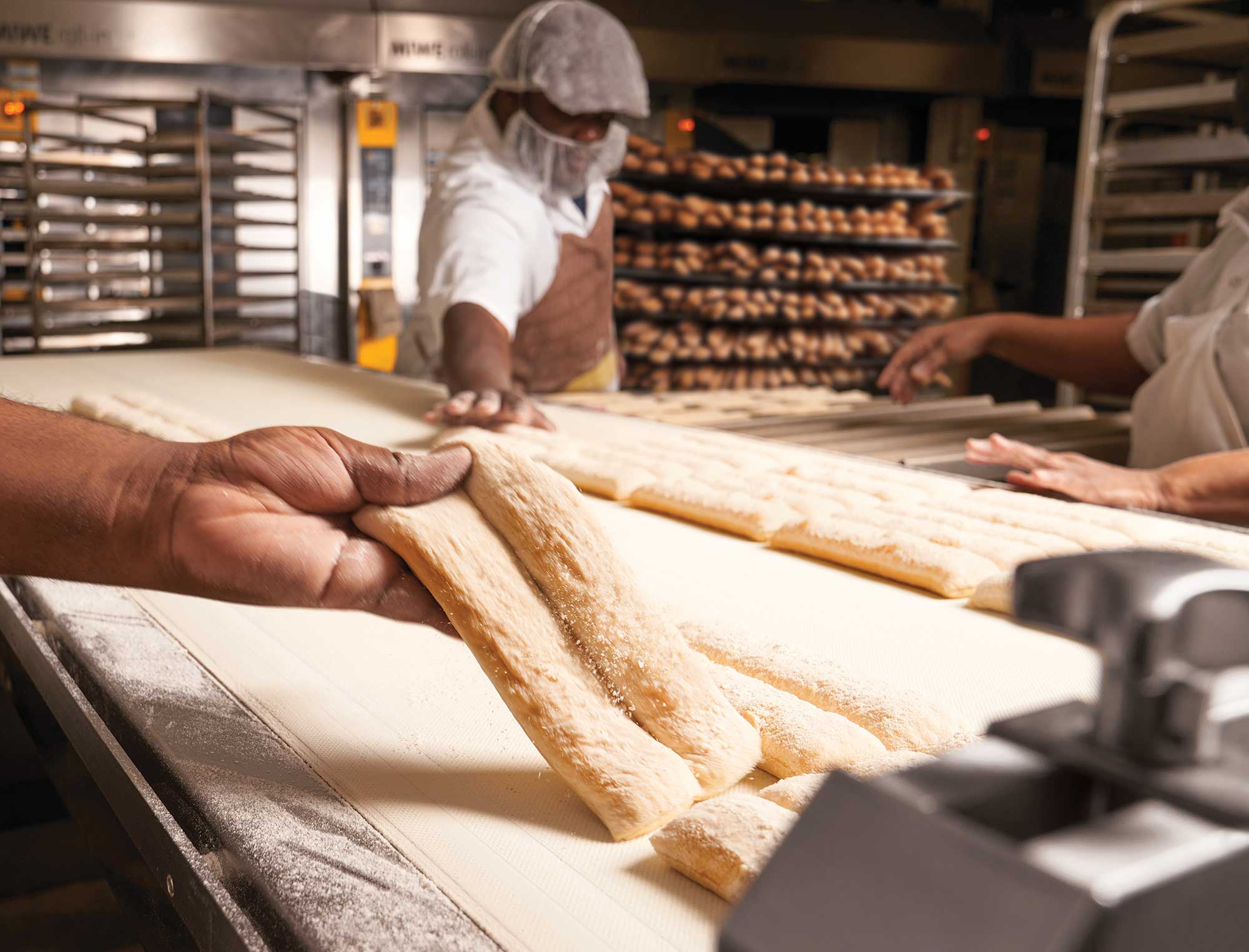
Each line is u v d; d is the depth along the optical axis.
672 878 0.62
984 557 1.25
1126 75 6.25
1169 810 0.29
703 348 5.64
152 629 1.05
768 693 0.81
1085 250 4.89
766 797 0.67
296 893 0.57
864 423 2.49
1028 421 2.56
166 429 1.91
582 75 2.62
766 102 6.59
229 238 5.69
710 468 1.73
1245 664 0.30
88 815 0.86
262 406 2.37
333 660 0.98
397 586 0.71
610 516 1.56
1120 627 0.28
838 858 0.30
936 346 2.83
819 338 5.90
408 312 5.95
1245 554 1.24
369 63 5.47
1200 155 4.40
